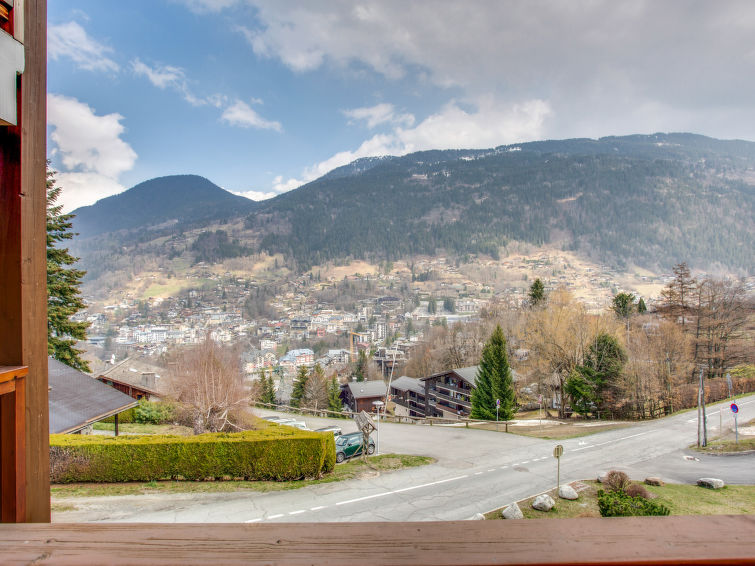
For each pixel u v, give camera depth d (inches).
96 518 428.1
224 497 511.5
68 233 871.1
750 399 1389.0
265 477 585.3
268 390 2009.1
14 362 65.9
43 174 72.4
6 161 68.0
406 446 877.2
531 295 2180.1
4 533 42.1
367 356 3417.8
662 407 1438.2
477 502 543.2
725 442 901.2
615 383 1371.8
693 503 550.9
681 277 1766.7
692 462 778.8
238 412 840.9
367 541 38.6
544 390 1702.8
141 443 544.4
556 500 544.7
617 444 907.4
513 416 1459.2
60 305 853.2
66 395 592.4
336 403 2148.1
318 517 478.3
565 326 1536.7
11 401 64.7
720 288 1704.0
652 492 594.6
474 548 37.2
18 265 66.9
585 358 1471.5
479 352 2222.0
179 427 912.3
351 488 578.6
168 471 552.4
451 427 1169.4
